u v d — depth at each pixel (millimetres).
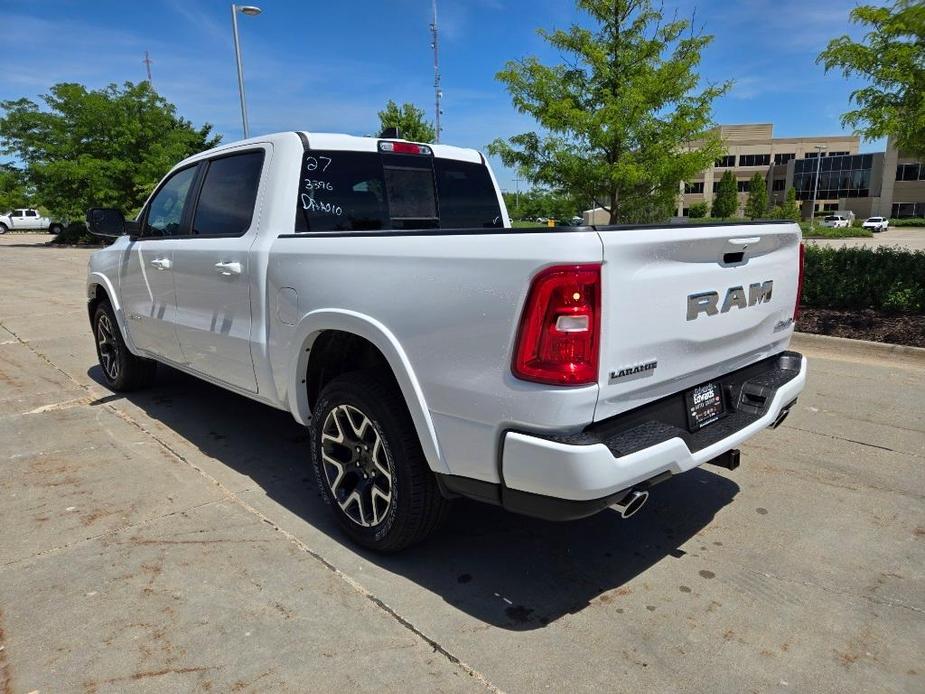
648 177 10000
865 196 76938
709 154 10016
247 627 2609
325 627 2615
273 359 3506
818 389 5820
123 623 2627
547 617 2707
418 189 4316
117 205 30016
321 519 3523
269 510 3617
